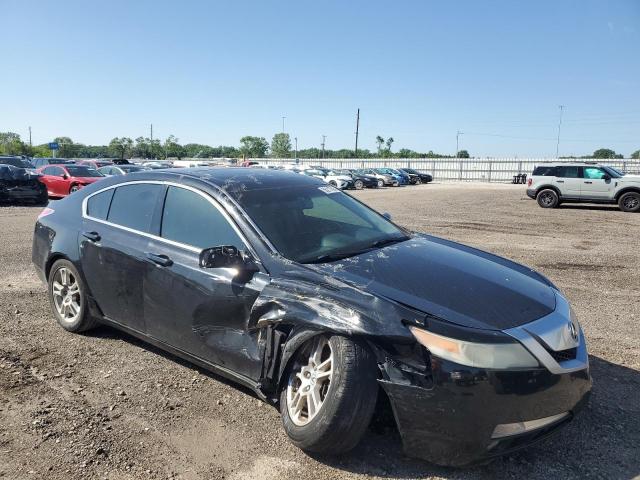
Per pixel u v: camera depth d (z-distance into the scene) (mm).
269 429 3424
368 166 78938
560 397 2953
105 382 4020
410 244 4117
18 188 18297
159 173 4527
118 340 4848
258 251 3613
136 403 3715
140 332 4301
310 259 3551
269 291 3340
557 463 3105
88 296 4719
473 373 2768
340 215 4285
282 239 3689
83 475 2928
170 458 3109
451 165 72188
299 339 3152
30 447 3170
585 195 20250
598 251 10344
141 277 4164
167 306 3984
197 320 3781
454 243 4527
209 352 3734
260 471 3006
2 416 3510
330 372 3004
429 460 2891
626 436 3393
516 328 2973
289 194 4246
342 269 3387
